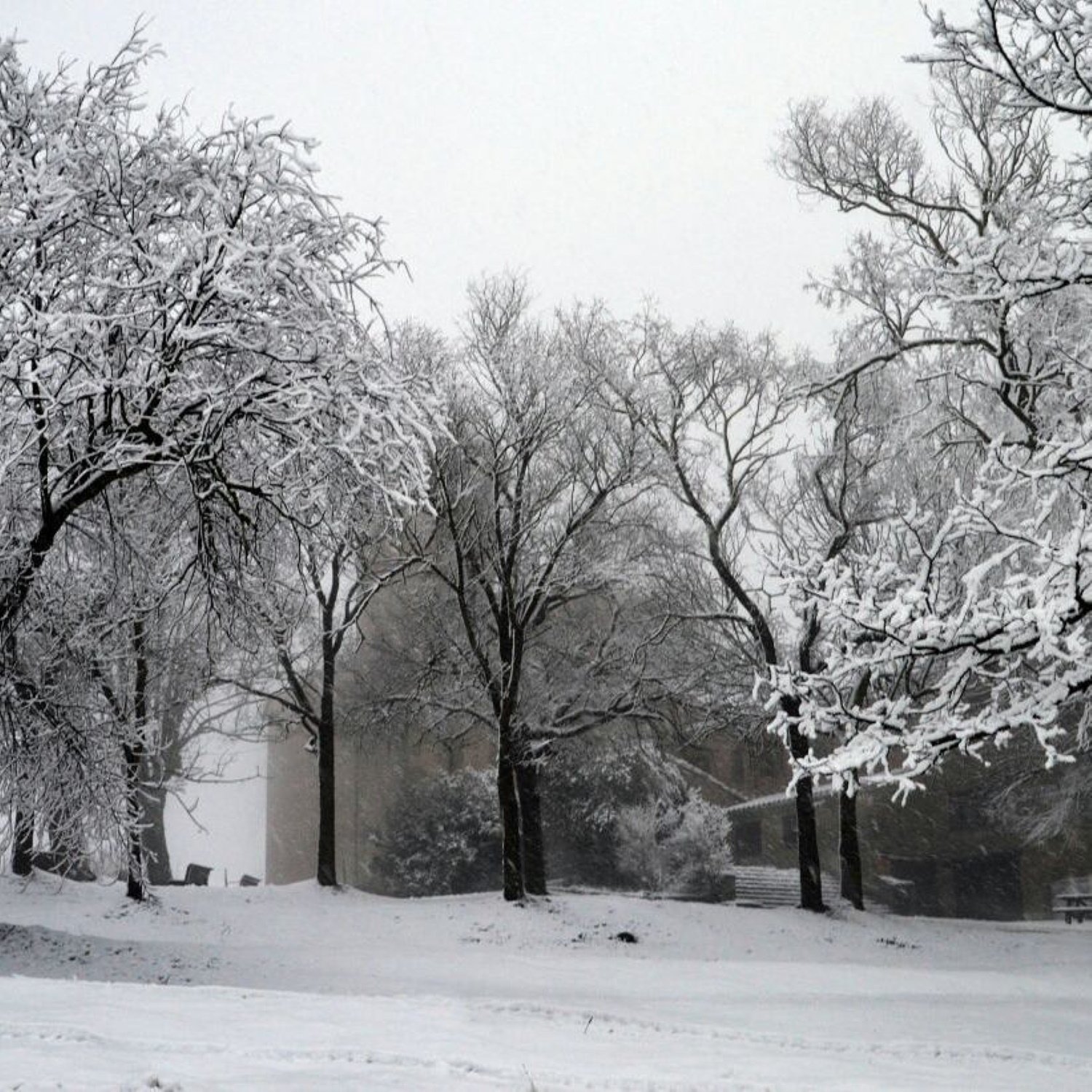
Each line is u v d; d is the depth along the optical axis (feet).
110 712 62.69
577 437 102.47
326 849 104.12
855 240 74.02
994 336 56.34
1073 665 38.01
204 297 47.52
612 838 125.08
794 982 64.23
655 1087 24.71
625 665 106.01
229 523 52.85
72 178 49.29
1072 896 130.93
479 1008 38.37
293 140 50.88
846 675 35.70
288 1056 25.68
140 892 90.17
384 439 49.52
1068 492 41.45
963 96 68.18
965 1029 44.60
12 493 49.98
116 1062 23.80
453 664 108.17
